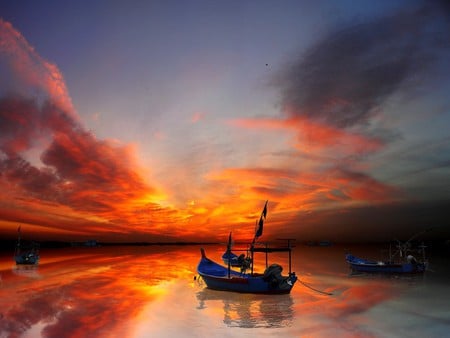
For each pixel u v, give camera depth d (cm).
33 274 2570
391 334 1096
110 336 1054
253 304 1490
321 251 6544
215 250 6600
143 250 6588
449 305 1518
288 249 1780
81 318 1254
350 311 1387
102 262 3634
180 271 2722
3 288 1917
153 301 1540
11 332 1090
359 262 2753
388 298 1669
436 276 2488
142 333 1079
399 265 2506
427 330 1139
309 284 2086
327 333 1096
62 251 6159
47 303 1509
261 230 1980
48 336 1051
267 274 1670
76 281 2169
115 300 1567
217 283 1789
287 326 1168
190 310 1375
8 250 6612
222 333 1082
